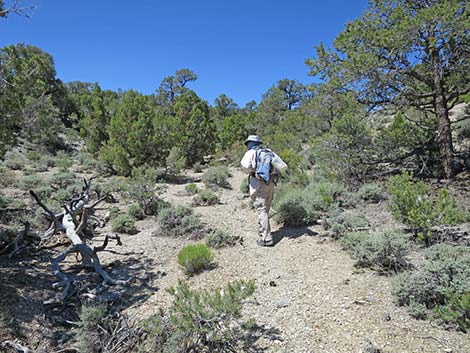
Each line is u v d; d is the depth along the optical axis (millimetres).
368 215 6660
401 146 9617
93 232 7332
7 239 5883
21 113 6328
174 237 6797
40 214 7266
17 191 10688
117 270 5363
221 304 3100
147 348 3244
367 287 4090
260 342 3246
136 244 6508
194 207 9188
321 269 4742
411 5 8789
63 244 6406
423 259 4559
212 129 23391
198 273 5012
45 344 3561
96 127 19594
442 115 8609
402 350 2936
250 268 5023
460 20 7211
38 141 21328
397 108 9367
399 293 3676
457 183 8070
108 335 3422
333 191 7684
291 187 9102
